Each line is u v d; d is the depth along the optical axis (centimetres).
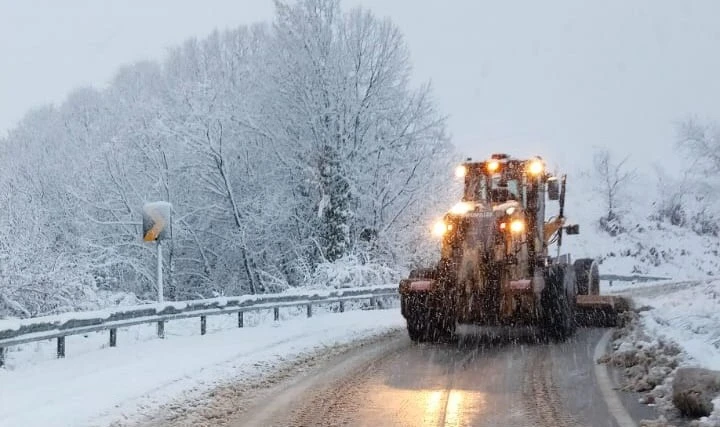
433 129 2597
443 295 1396
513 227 1387
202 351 1302
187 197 2669
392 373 1097
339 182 2553
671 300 1989
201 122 2545
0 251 1592
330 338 1491
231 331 1619
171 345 1390
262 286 2683
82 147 3080
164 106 2675
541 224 1541
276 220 2600
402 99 2597
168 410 866
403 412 838
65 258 1792
